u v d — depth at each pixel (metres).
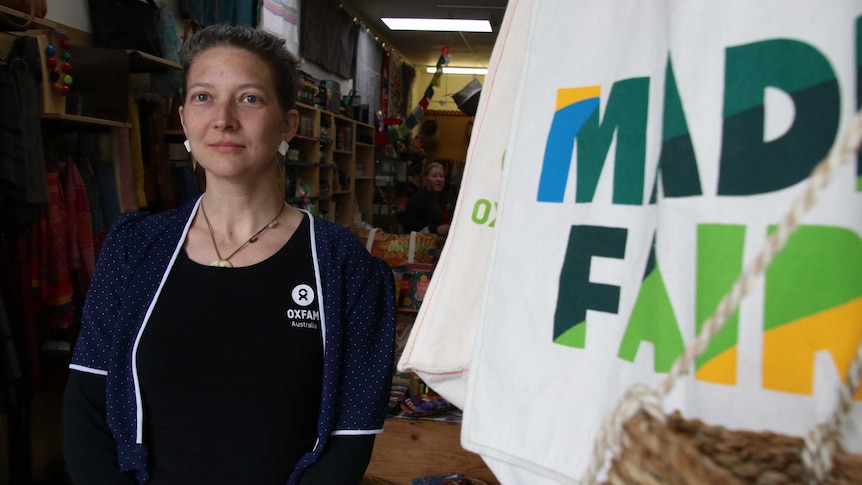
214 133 1.21
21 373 2.30
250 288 1.22
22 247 2.43
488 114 0.89
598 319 0.66
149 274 1.23
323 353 1.24
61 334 2.79
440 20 7.46
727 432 0.45
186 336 1.19
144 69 3.32
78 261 2.66
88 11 3.12
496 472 0.72
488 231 0.88
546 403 0.68
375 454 2.38
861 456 0.42
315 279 1.25
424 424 2.36
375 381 1.27
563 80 0.73
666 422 0.42
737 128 0.54
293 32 5.58
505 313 0.73
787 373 0.51
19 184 2.25
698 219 0.55
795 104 0.52
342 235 1.32
